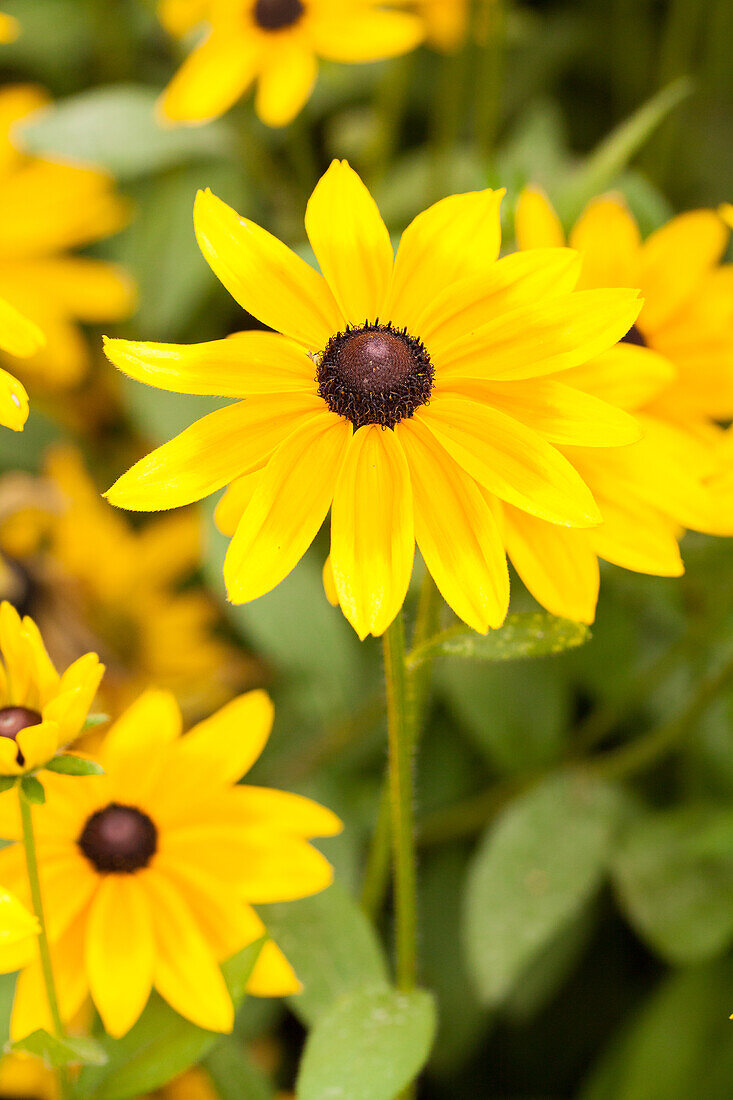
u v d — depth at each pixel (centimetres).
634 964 73
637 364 57
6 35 67
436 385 54
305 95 68
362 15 69
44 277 79
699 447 58
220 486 53
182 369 53
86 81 89
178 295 80
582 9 92
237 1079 62
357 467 53
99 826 58
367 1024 58
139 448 84
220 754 59
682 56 84
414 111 90
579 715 74
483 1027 71
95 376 83
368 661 74
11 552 76
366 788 72
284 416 54
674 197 88
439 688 72
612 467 57
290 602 71
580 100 93
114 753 59
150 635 78
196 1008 57
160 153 76
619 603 71
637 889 68
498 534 53
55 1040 56
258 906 61
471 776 73
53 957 57
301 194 84
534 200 61
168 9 77
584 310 54
